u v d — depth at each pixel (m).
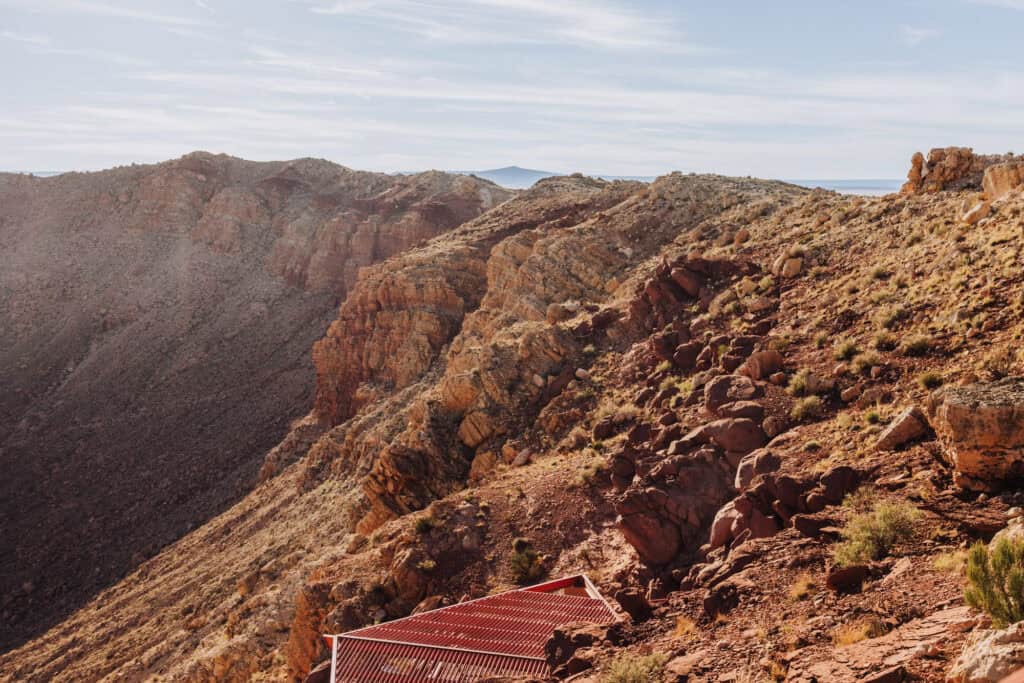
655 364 33.12
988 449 13.44
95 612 62.09
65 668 52.06
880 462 16.17
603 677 11.73
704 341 30.56
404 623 17.14
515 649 15.48
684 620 13.20
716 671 10.69
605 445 27.20
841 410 20.59
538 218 80.06
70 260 171.50
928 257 27.02
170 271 163.00
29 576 82.88
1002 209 26.88
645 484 19.88
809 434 19.70
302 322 141.25
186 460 104.50
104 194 188.50
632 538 18.70
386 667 15.34
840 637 10.23
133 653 47.72
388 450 36.19
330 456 64.50
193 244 170.75
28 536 92.56
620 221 59.50
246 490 86.88
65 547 87.94
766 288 32.97
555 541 23.27
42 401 132.75
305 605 26.20
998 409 13.34
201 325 146.50
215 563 57.62
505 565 23.39
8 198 194.25
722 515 17.22
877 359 21.88
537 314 50.41
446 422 38.28
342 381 81.75
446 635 16.20
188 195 182.00
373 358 76.12
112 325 151.25
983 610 8.91
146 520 91.19
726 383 23.67
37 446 116.56
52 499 101.12
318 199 172.38
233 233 169.75
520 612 17.58
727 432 20.47
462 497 27.62
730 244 46.12
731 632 11.96
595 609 17.45
